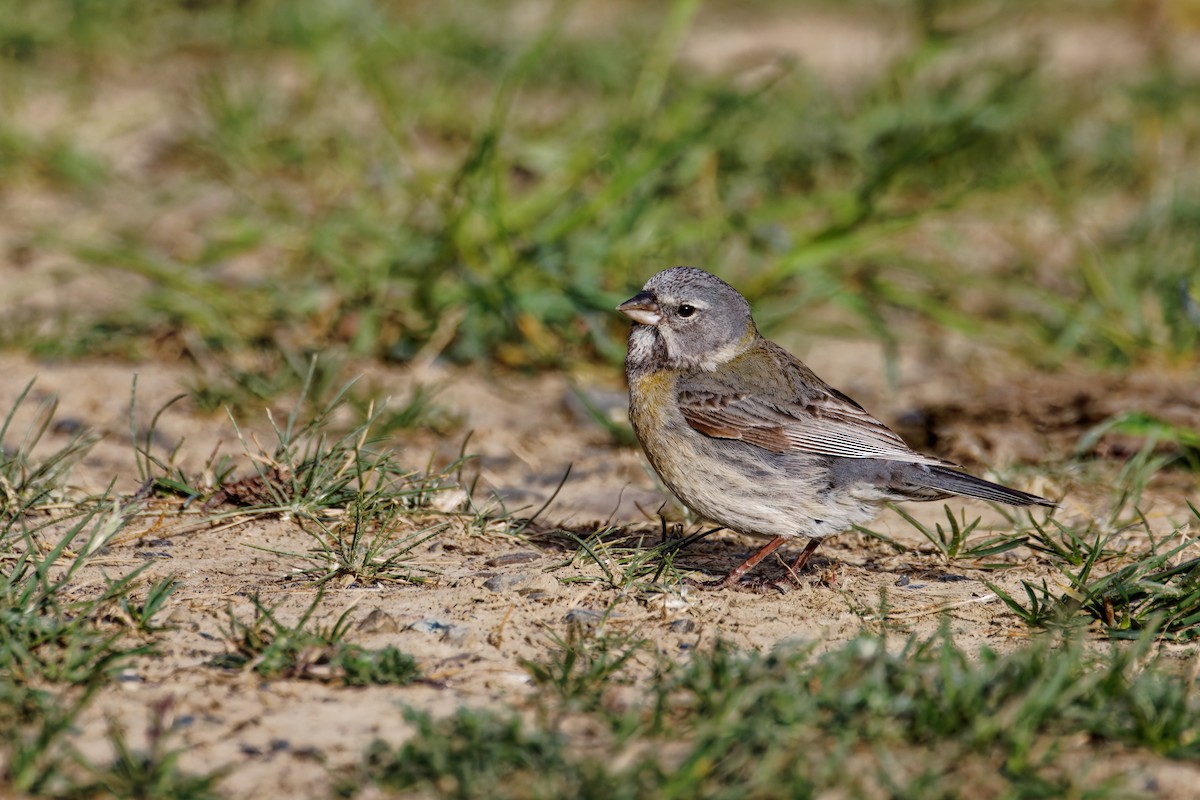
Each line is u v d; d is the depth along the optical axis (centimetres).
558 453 1175
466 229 1426
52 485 959
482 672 746
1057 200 1683
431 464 1027
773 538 959
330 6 2184
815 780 614
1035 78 1997
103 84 2098
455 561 915
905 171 1712
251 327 1382
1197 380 1362
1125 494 1012
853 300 1412
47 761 634
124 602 796
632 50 2212
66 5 2214
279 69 2194
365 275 1432
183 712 689
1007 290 1507
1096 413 1247
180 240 1630
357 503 952
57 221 1662
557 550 948
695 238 1503
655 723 661
